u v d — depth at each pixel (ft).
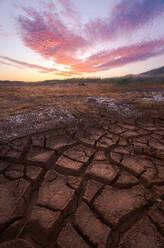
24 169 5.87
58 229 3.77
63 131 9.72
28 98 21.36
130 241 3.31
